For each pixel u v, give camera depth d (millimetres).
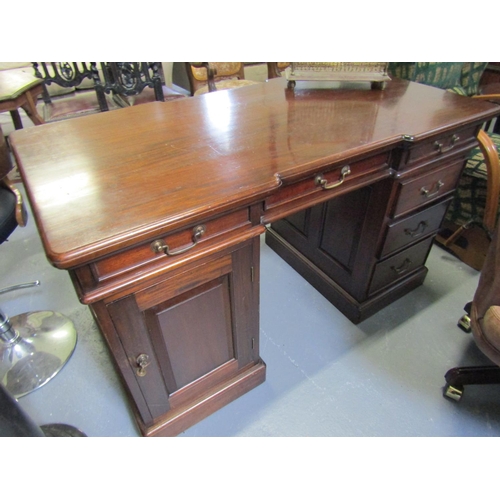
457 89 1847
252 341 1103
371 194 1172
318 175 892
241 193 717
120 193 719
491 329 928
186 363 988
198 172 787
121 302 734
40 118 1822
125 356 825
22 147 900
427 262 1778
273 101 1186
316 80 1255
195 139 932
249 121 1036
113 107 2227
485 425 1145
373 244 1248
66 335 1402
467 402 1209
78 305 1546
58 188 736
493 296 969
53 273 1707
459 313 1515
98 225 632
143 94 2295
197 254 759
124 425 1146
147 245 683
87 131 984
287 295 1609
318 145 901
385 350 1375
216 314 944
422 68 1562
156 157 849
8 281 1663
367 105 1148
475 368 1171
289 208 898
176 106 1146
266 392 1235
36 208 677
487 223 1479
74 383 1263
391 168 1061
